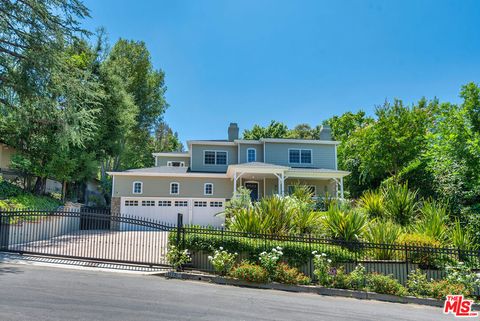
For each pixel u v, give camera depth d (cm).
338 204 1456
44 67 1384
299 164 2700
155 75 3875
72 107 1548
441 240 1148
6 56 1419
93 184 3412
